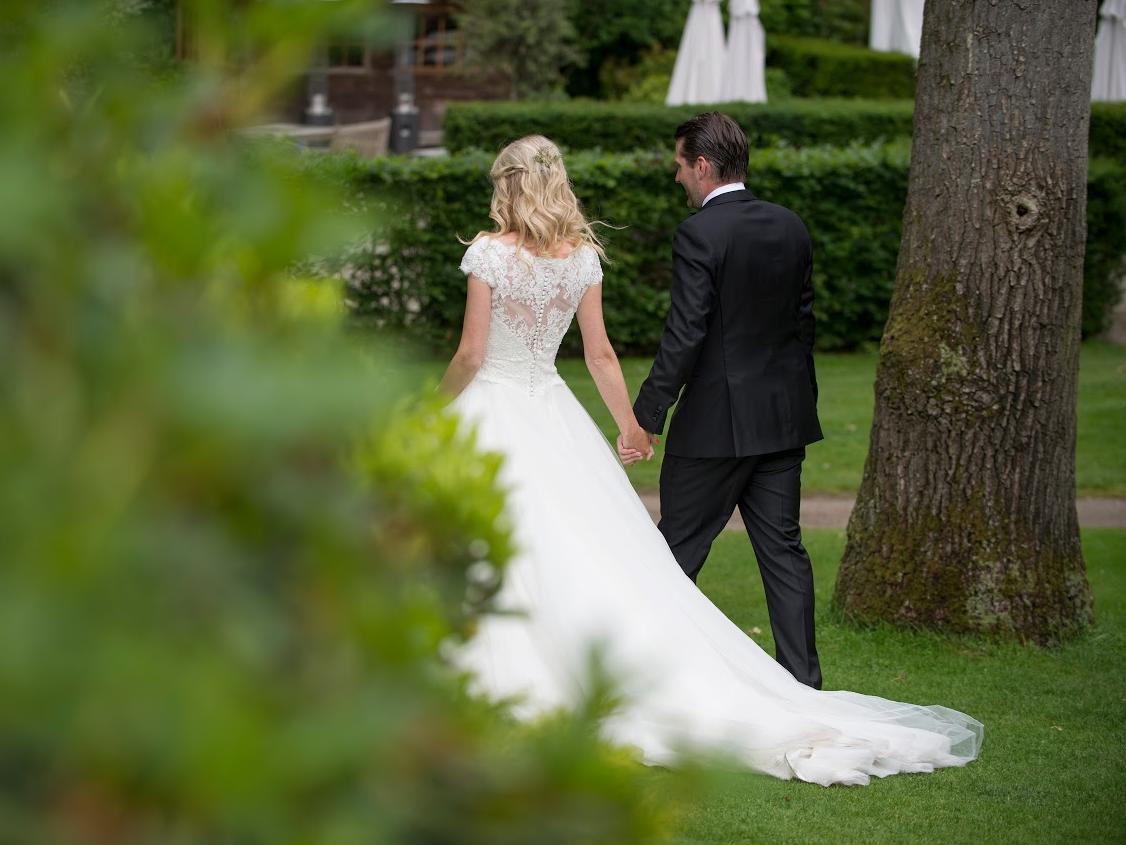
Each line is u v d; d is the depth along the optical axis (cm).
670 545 669
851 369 1582
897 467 767
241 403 104
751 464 662
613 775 132
